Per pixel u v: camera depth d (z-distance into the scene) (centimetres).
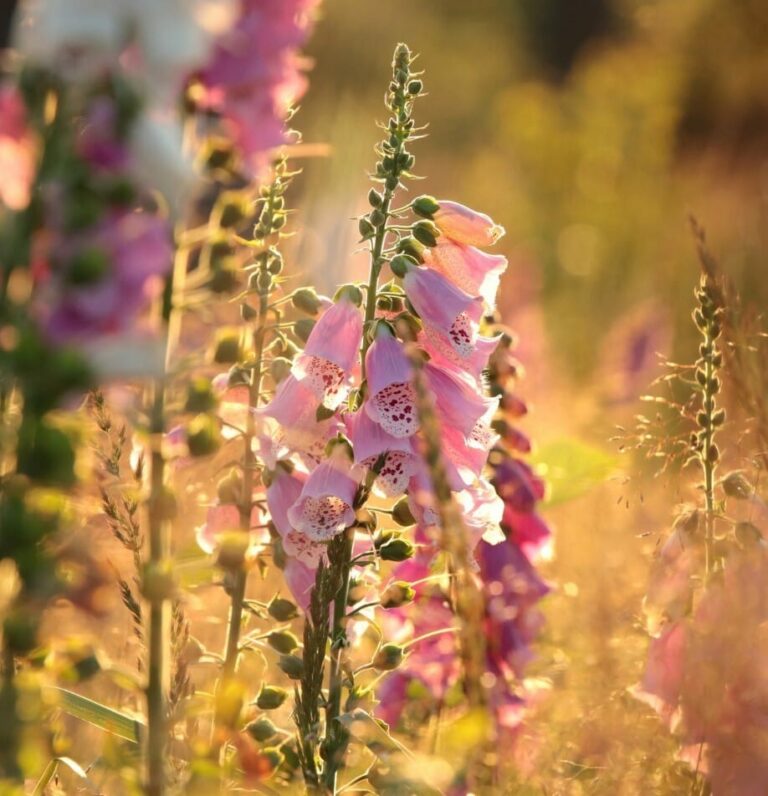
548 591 186
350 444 167
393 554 167
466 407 168
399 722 177
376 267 169
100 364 140
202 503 168
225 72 145
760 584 171
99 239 140
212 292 148
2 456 142
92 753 178
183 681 160
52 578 142
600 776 173
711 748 171
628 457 209
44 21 140
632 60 941
